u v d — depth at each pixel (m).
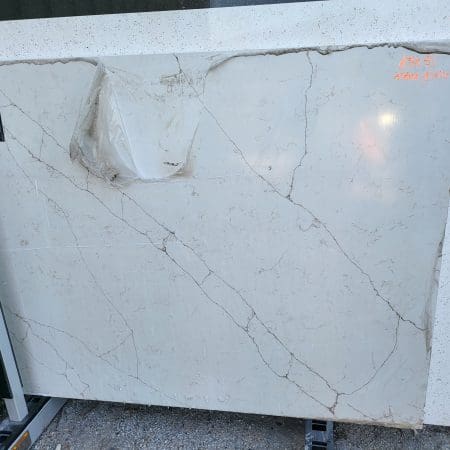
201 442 1.67
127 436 1.71
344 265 1.36
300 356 1.49
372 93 1.21
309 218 1.34
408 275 1.34
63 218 1.48
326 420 1.59
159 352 1.59
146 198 1.41
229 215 1.38
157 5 1.24
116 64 1.30
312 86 1.23
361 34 1.18
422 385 1.45
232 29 1.23
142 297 1.52
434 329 1.40
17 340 1.68
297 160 1.29
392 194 1.28
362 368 1.47
